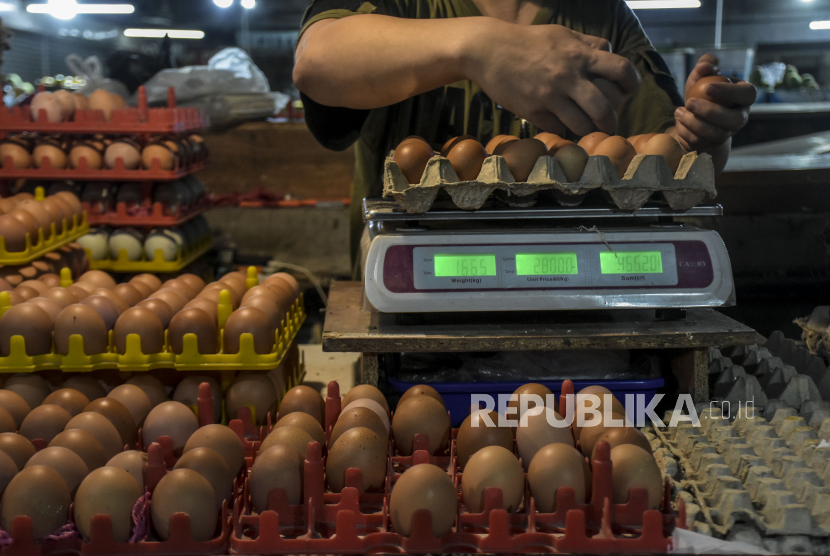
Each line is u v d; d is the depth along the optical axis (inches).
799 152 110.7
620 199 37.9
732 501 30.4
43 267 82.2
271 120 150.6
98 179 112.2
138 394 42.0
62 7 231.3
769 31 212.7
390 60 41.3
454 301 37.2
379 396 38.4
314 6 51.4
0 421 37.7
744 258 73.4
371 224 39.4
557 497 29.7
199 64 199.3
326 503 31.6
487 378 41.6
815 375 47.6
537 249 37.7
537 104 39.2
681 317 40.0
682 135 45.5
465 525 30.1
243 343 44.6
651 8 205.6
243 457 35.2
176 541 29.0
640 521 29.7
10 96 193.3
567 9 61.1
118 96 116.9
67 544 29.9
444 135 59.8
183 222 121.0
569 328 38.5
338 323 40.3
